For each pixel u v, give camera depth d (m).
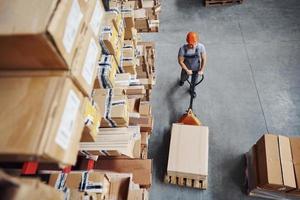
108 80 2.17
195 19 6.04
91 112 1.58
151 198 3.74
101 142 2.18
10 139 1.02
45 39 1.00
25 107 1.09
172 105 4.70
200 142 3.77
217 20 5.95
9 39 1.00
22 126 1.05
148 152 4.19
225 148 4.16
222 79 4.96
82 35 1.38
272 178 3.21
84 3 1.40
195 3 6.38
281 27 5.66
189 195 3.74
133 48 2.91
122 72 2.76
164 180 3.81
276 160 3.30
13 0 1.08
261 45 5.40
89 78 1.45
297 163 3.29
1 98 1.12
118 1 2.71
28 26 0.99
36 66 1.19
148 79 3.73
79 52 1.31
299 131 4.25
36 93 1.13
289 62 5.10
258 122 4.39
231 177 3.89
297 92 4.68
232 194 3.74
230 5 6.20
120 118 2.14
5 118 1.07
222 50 5.39
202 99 4.72
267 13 5.94
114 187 2.43
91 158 2.42
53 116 1.08
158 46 5.58
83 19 1.38
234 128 4.35
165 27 5.93
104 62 2.20
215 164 4.02
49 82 1.16
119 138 2.21
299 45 5.33
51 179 2.05
